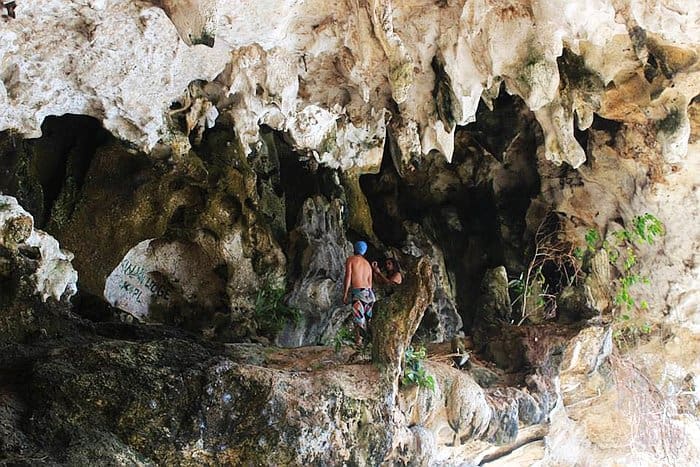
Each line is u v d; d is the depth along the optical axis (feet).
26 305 25.16
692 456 41.06
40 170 31.22
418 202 45.70
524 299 38.45
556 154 33.76
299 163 39.14
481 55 29.63
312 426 23.27
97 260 31.07
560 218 43.24
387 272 34.99
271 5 26.35
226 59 30.42
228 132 33.78
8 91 26.63
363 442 24.58
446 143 32.58
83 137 32.14
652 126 36.50
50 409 20.83
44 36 26.00
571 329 34.17
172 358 22.76
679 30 29.19
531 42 28.84
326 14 28.66
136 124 30.14
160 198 32.14
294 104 32.27
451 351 34.35
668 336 42.16
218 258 33.06
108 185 31.58
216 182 32.99
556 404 33.09
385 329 26.20
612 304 41.55
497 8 28.78
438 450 29.25
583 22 28.19
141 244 32.01
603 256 41.01
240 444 22.36
